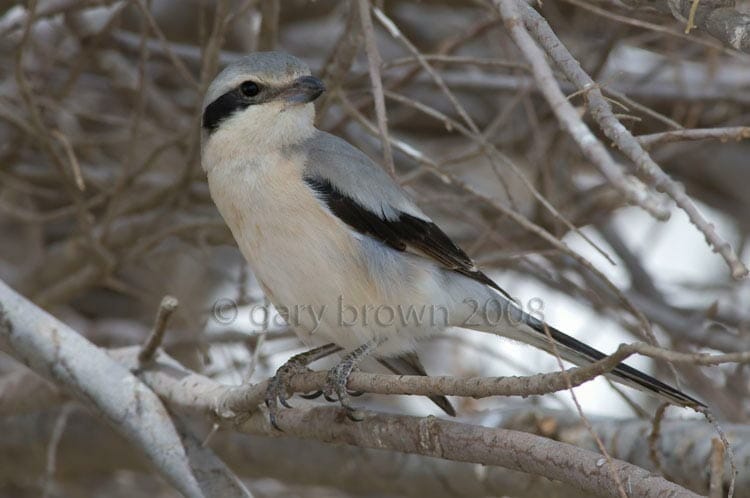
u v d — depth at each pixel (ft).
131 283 47.50
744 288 43.27
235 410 25.96
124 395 26.50
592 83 19.84
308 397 30.09
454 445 22.90
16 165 40.88
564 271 40.47
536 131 36.73
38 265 40.52
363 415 24.58
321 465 35.09
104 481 43.27
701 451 27.27
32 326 26.78
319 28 48.42
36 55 41.47
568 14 42.86
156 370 27.71
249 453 36.06
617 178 16.74
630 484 20.45
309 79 29.04
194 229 36.86
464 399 35.24
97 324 45.09
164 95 44.09
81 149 41.16
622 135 18.17
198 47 44.73
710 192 50.26
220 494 25.91
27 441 38.32
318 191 28.02
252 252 28.71
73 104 41.57
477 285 29.58
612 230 44.42
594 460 21.01
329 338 29.07
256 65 29.04
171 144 35.81
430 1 46.01
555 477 21.53
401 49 47.37
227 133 28.76
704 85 38.63
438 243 29.12
